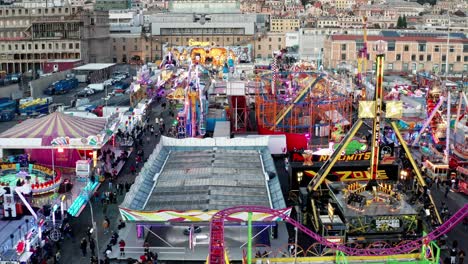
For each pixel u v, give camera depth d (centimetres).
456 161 7300
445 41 18212
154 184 6238
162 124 10600
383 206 5369
